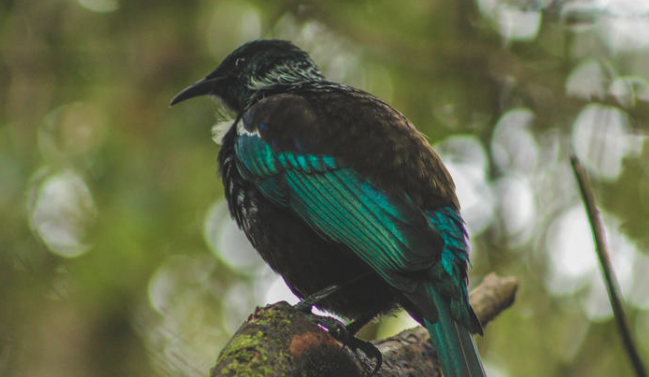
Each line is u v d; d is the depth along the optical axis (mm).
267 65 10008
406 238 7078
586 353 11742
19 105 13914
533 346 11906
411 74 13930
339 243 7488
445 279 6977
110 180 12914
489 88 14031
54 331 10891
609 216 12391
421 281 6977
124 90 14180
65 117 13977
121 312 11359
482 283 8406
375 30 13875
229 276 12875
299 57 10055
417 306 6855
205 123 13539
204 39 14586
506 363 11922
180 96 10336
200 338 11680
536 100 14016
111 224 12383
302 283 8070
